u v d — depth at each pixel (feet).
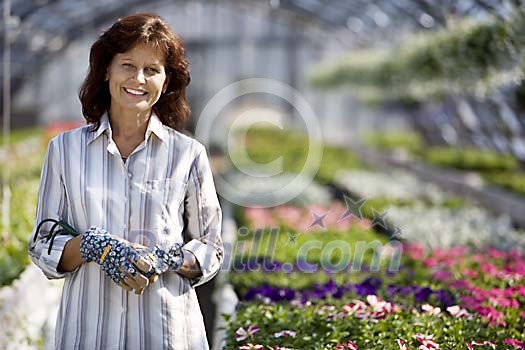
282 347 13.79
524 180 42.09
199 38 95.04
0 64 65.00
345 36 77.41
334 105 92.79
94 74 10.50
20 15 55.26
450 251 24.34
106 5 70.44
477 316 15.75
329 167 57.06
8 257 20.77
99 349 10.27
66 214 10.60
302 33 92.89
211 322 21.94
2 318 16.56
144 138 10.65
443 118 60.18
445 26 41.75
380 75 51.75
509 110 41.86
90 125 10.67
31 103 83.30
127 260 9.82
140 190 10.39
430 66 35.94
